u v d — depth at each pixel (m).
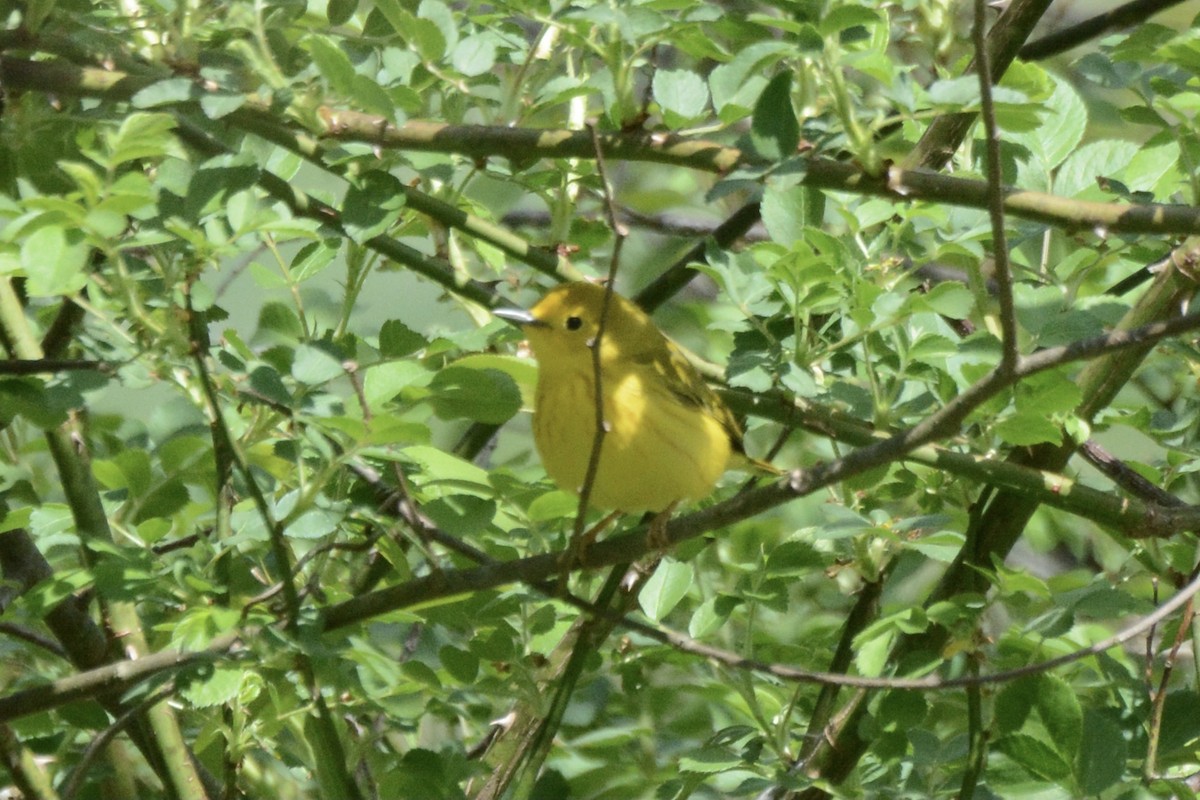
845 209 9.11
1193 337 9.71
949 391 8.81
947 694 10.31
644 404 8.83
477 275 12.02
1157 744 8.21
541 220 14.77
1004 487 8.84
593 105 12.41
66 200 6.15
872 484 9.19
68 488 8.05
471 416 7.39
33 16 7.50
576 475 8.96
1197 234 7.32
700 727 10.79
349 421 6.80
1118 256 9.95
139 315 6.70
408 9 8.52
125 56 7.82
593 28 8.27
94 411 11.06
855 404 9.20
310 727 7.85
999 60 9.37
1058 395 8.11
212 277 12.84
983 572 8.38
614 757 9.98
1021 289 8.81
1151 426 9.73
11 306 8.41
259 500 6.78
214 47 8.19
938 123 9.64
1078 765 7.45
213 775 9.45
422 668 8.01
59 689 7.16
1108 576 11.27
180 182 7.16
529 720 9.20
